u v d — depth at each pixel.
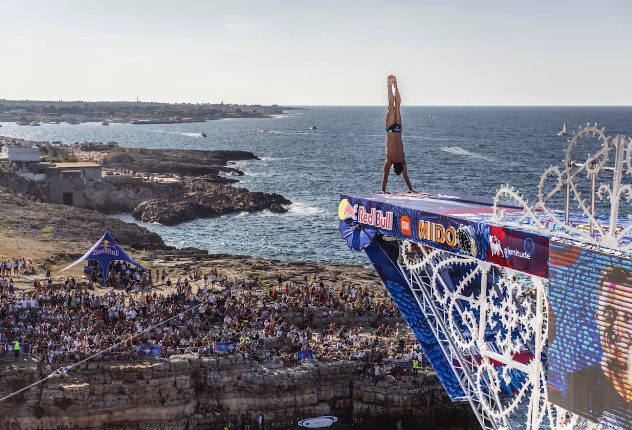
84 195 130.62
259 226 118.69
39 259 69.31
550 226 28.03
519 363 28.97
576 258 24.50
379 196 37.97
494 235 28.03
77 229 91.56
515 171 193.88
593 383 24.23
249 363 44.38
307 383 44.53
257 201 136.75
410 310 35.56
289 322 53.56
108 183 134.12
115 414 41.38
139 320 48.97
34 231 86.75
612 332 23.48
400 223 33.97
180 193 137.50
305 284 63.84
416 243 35.34
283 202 141.75
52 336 45.41
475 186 166.50
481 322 30.77
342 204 38.59
